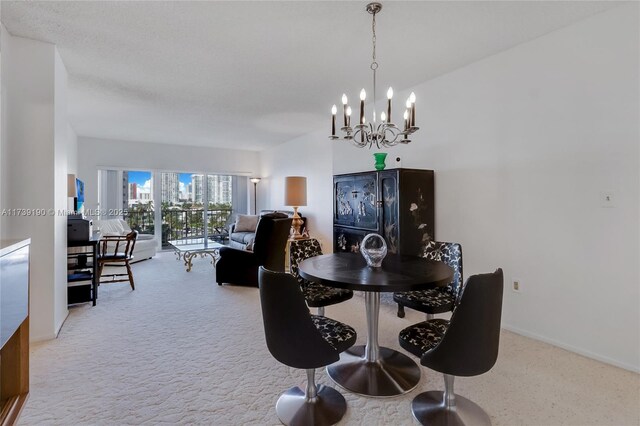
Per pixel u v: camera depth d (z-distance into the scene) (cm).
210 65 303
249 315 316
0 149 235
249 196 805
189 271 509
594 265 229
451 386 171
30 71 254
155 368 217
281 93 379
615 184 218
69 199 426
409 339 169
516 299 273
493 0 207
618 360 219
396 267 203
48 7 214
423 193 330
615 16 215
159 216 702
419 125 354
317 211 571
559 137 244
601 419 167
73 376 207
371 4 211
